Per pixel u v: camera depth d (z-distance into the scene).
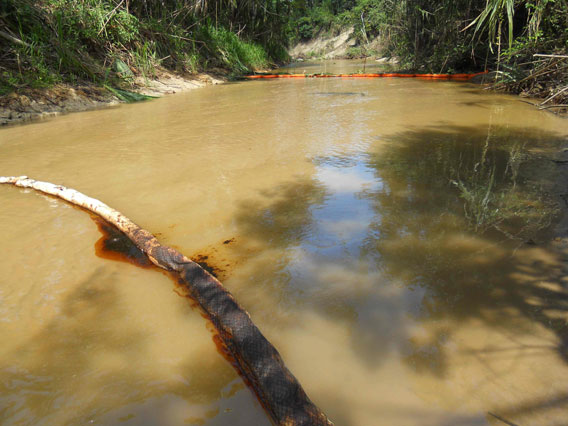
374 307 1.61
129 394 1.25
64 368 1.35
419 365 1.32
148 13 11.45
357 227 2.29
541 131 4.45
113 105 7.29
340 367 1.32
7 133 4.97
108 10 9.43
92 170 3.46
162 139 4.53
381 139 4.29
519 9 9.78
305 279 1.81
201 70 12.41
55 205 2.76
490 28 6.54
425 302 1.62
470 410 1.15
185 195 2.85
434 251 1.99
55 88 6.93
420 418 1.14
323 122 5.29
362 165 3.40
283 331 1.49
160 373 1.33
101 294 1.75
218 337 1.49
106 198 2.83
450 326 1.48
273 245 2.13
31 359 1.40
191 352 1.42
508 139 4.12
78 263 2.01
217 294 1.62
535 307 1.56
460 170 3.18
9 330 1.54
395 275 1.81
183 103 7.49
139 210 2.62
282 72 16.20
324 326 1.51
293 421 1.09
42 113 6.23
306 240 2.17
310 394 1.22
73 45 7.90
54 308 1.66
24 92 6.42
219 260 2.00
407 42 14.51
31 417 1.17
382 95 7.95
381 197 2.70
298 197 2.75
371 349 1.40
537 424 1.10
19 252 2.12
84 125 5.39
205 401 1.21
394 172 3.19
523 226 2.20
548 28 7.19
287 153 3.82
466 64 12.15
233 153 3.87
